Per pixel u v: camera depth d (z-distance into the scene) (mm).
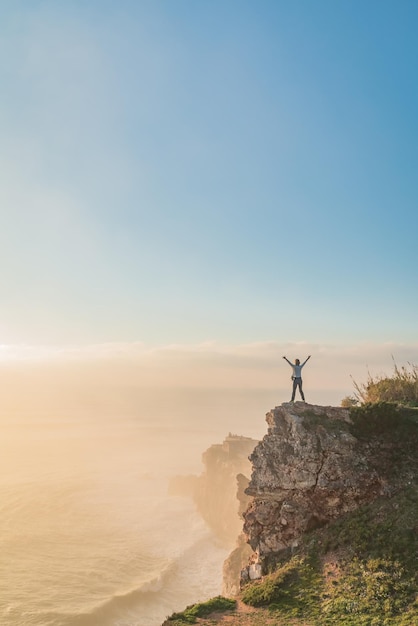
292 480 28859
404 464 28156
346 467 28375
